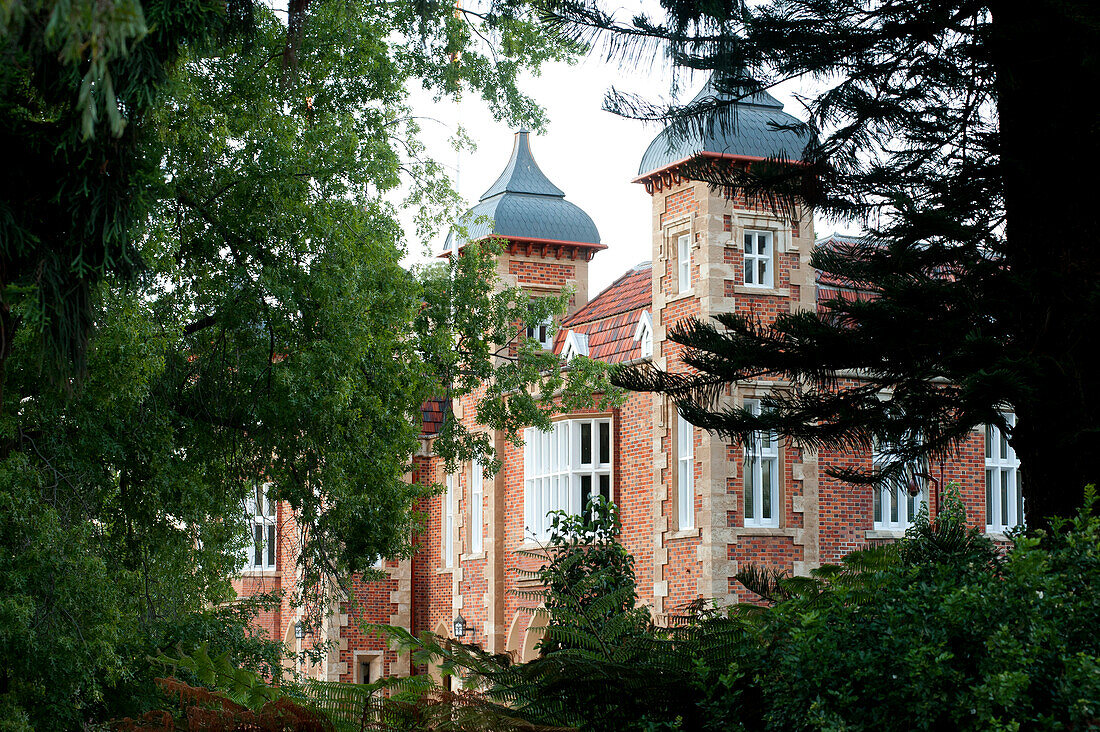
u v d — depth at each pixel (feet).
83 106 11.63
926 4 31.04
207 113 48.34
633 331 87.71
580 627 19.97
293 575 105.70
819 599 17.40
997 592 14.62
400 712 17.13
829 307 34.14
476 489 100.94
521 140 107.04
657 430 81.87
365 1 54.44
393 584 104.99
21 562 37.47
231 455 56.95
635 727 16.94
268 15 50.29
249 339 52.49
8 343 21.53
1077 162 28.09
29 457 42.55
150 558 52.06
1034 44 27.99
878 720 14.25
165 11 20.27
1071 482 27.25
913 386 32.65
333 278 50.93
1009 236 30.50
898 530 81.00
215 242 50.24
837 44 32.40
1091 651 14.10
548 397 71.15
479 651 18.71
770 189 36.19
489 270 68.49
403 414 62.03
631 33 32.19
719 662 16.53
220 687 19.54
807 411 33.88
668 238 82.28
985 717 13.20
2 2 10.84
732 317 34.76
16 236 20.53
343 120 52.13
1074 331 27.48
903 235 31.83
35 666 37.45
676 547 79.30
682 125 35.47
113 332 40.45
